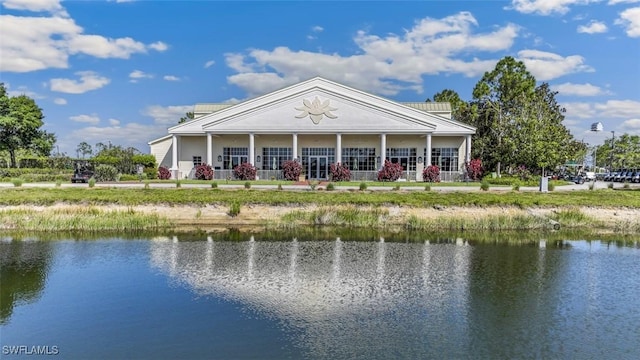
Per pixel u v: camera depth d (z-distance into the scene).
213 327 9.97
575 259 16.81
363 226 23.38
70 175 42.38
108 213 23.42
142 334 9.62
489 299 11.99
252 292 12.37
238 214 24.31
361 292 12.43
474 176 39.19
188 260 16.02
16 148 55.09
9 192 26.36
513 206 25.22
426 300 11.84
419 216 23.89
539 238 21.03
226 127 39.78
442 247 18.70
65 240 19.70
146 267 15.02
